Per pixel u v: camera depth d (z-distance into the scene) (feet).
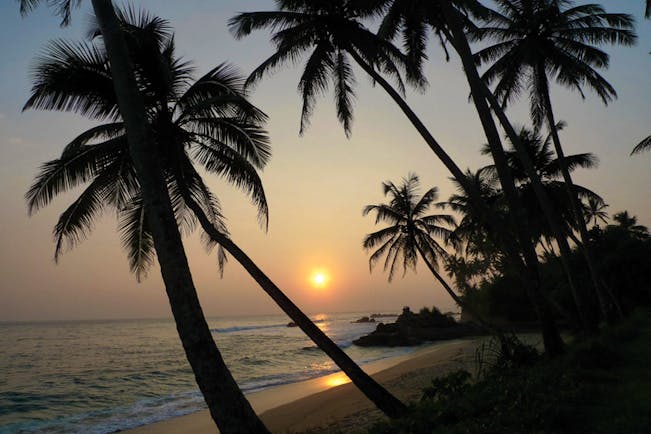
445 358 92.73
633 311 102.01
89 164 35.45
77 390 98.32
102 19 26.66
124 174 37.06
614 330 54.03
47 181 34.50
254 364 137.90
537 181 58.18
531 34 68.49
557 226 57.98
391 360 119.24
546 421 19.84
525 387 25.00
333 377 96.89
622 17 65.77
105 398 88.58
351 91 54.44
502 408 22.21
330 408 54.95
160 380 111.86
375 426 23.80
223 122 39.27
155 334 361.92
